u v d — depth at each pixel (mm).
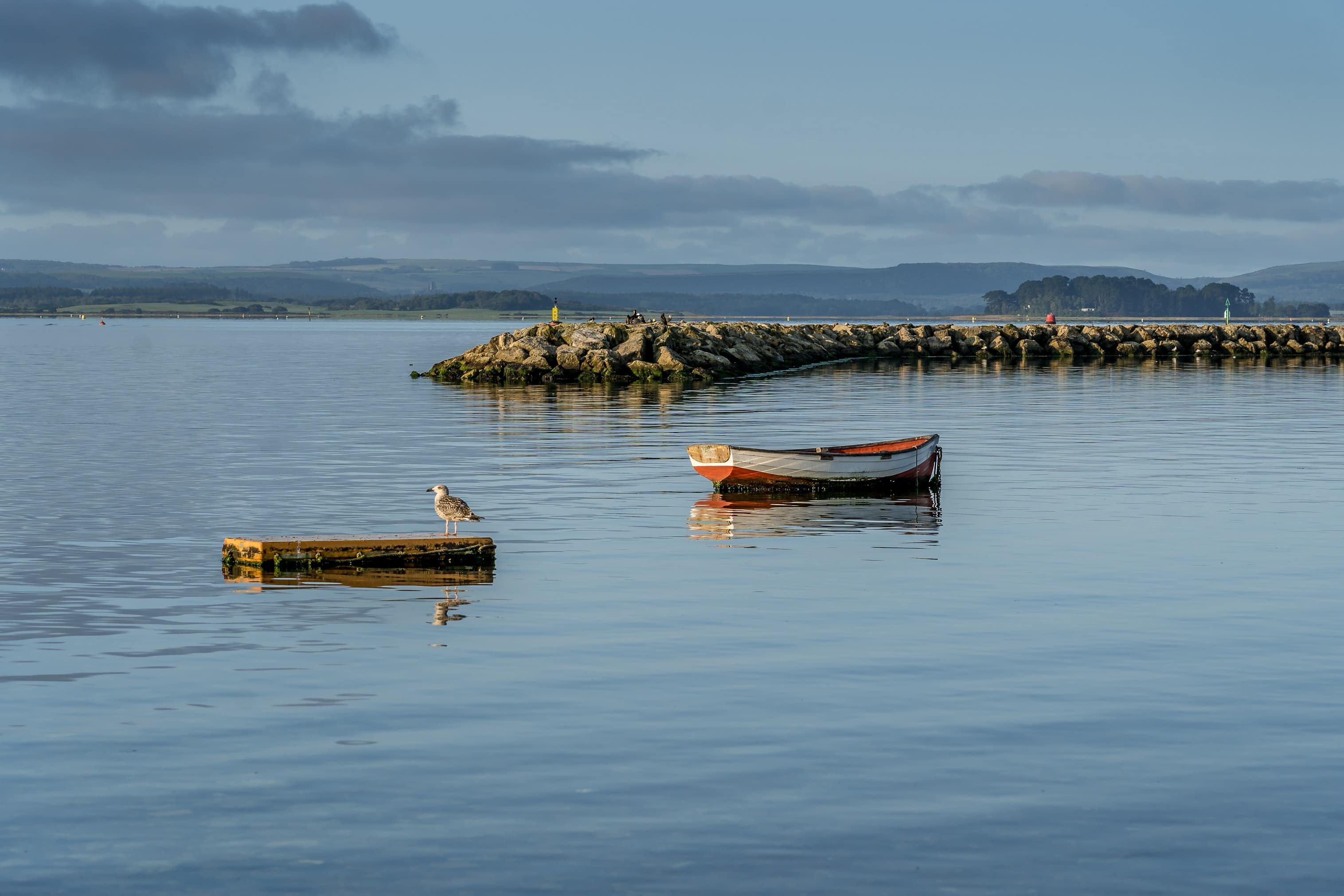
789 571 26219
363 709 16844
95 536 30203
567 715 16609
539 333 101812
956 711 16812
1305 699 17375
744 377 99250
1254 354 138875
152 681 18125
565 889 11945
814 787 14195
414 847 12750
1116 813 13547
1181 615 22359
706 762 14930
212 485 38812
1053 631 21188
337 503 35312
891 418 63031
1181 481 40156
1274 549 28625
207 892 11914
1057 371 108562
